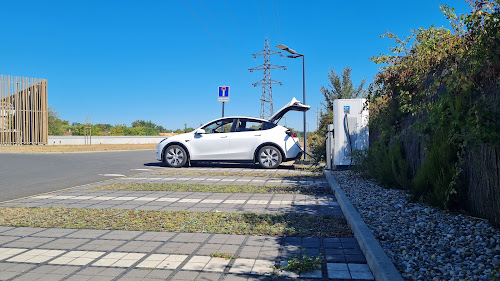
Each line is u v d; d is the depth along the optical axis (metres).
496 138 3.43
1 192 7.65
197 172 11.38
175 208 5.93
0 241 4.18
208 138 12.77
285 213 5.50
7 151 21.45
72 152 22.41
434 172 5.06
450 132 4.32
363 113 10.57
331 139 11.24
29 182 9.17
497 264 2.97
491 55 4.02
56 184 8.80
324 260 3.56
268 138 12.45
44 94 29.48
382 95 9.15
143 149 29.30
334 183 7.80
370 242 3.66
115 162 15.64
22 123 28.17
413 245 3.68
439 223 4.29
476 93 4.61
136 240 4.21
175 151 13.01
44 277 3.17
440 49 6.43
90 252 3.81
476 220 4.21
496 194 3.89
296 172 11.41
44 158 17.23
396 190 6.64
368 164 8.42
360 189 7.04
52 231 4.58
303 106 13.02
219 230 4.58
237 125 12.93
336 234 4.41
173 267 3.40
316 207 5.97
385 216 4.86
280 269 3.33
